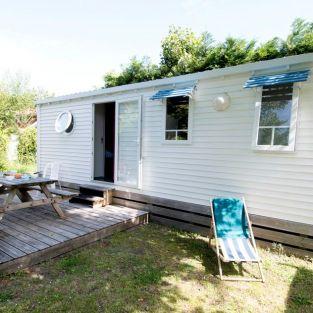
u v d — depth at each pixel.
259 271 3.48
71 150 7.10
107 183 6.35
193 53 15.29
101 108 7.84
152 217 5.50
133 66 17.00
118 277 3.18
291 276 3.36
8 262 3.07
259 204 4.21
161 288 3.00
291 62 3.78
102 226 4.45
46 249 3.48
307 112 3.73
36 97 25.06
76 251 3.86
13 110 20.59
